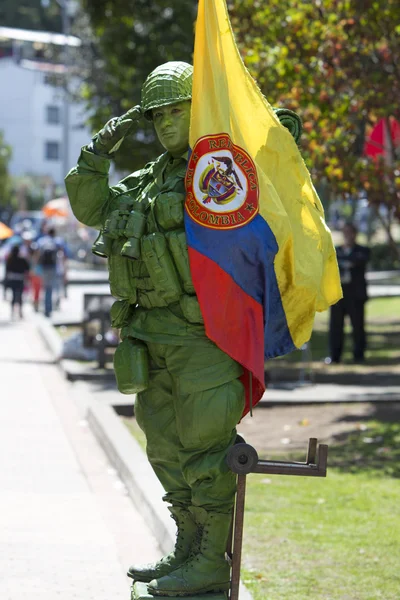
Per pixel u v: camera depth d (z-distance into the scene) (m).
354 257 19.00
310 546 7.56
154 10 22.84
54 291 34.47
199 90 4.84
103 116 25.45
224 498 4.96
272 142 4.97
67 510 8.70
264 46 13.20
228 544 5.14
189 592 4.99
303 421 13.16
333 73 12.84
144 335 4.98
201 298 4.77
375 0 12.31
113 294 5.11
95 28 23.69
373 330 26.56
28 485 9.61
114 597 6.41
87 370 17.28
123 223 4.98
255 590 6.48
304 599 6.29
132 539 7.82
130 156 21.97
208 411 4.83
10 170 96.19
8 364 19.41
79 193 5.12
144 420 5.19
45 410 14.17
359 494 9.30
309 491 9.47
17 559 7.19
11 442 11.73
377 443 11.81
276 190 4.98
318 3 13.02
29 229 58.72
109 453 10.91
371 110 13.05
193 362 4.86
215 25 4.84
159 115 5.02
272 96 12.98
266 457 10.95
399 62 12.80
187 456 4.93
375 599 6.32
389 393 15.22
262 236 4.78
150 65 23.27
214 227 4.77
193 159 4.82
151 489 8.63
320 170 12.96
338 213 60.00
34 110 96.25
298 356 19.70
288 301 4.97
